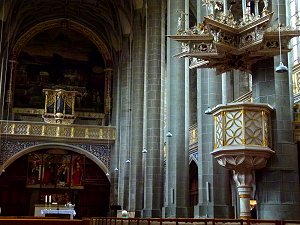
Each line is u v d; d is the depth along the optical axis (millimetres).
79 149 36750
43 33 40250
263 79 12898
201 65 13398
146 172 24625
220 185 16297
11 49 38156
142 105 30266
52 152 36938
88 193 37438
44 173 36438
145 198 24375
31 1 37188
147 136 25016
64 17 40250
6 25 35656
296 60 17062
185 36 12352
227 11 12398
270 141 12219
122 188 34188
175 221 9633
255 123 11820
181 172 20125
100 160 36812
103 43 40844
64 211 25422
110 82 39875
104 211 37219
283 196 11930
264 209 12070
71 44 40562
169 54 21516
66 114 37125
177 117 20656
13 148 35250
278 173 12055
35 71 38938
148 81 25688
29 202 36156
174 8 21656
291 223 7203
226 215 15930
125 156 34625
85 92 39531
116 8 35906
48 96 37219
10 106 37062
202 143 17078
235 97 22984
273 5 13500
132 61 32781
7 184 36062
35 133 35812
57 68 39656
